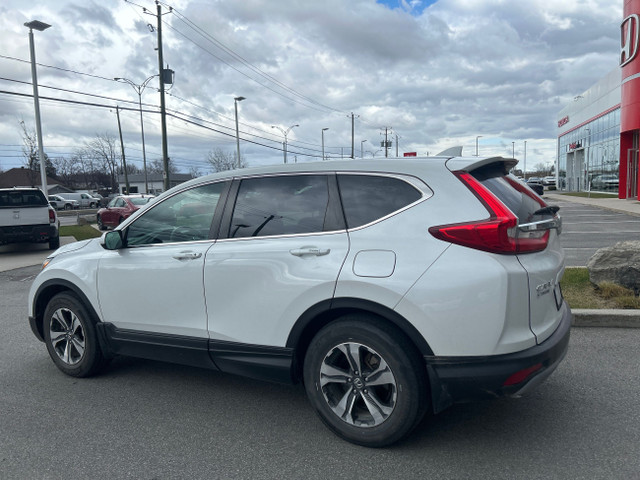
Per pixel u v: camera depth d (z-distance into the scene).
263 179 3.64
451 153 3.59
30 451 3.21
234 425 3.52
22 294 8.42
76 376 4.46
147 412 3.75
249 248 3.48
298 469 2.94
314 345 3.23
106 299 4.15
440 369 2.87
